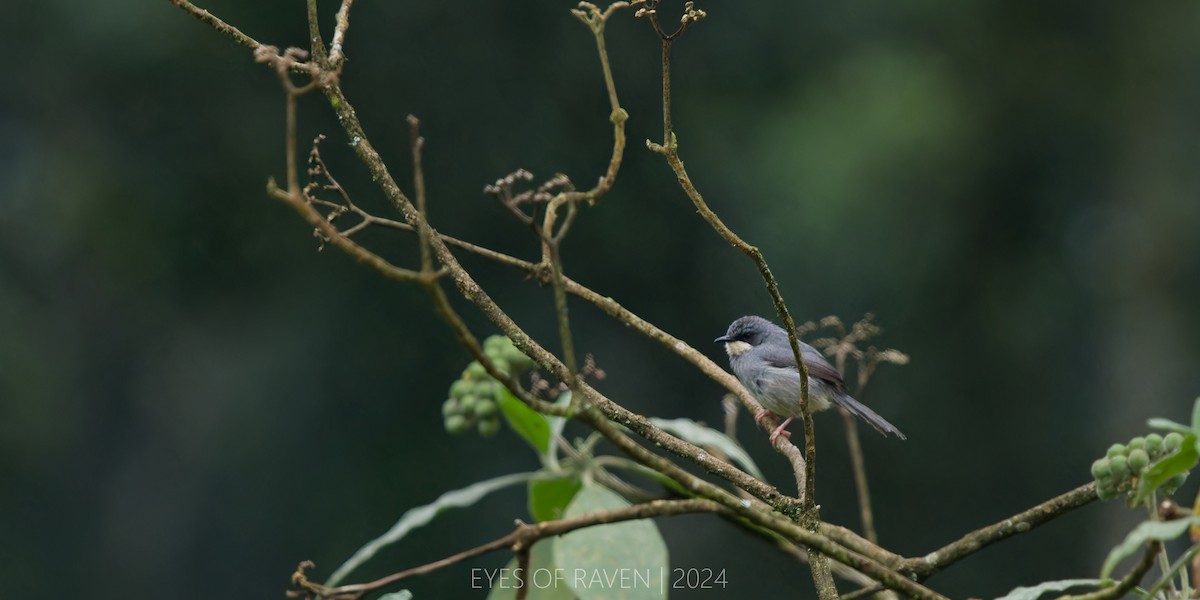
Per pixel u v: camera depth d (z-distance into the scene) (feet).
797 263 56.70
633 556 14.05
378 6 55.31
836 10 62.90
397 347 56.80
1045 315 62.75
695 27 59.93
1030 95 65.31
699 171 57.98
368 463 56.03
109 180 57.98
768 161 58.49
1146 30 65.87
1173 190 63.26
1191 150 63.87
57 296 60.13
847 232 57.52
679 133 58.03
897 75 61.67
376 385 56.59
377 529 54.65
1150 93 65.41
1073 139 65.57
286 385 57.41
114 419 60.59
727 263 56.44
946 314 59.67
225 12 55.47
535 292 55.26
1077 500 12.75
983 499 57.16
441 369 56.24
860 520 52.75
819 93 61.26
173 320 60.18
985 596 54.49
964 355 59.72
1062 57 66.18
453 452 55.06
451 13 55.83
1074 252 64.23
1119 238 64.34
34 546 58.54
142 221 58.29
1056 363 61.77
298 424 56.95
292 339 58.13
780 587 47.55
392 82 55.21
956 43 65.46
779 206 57.52
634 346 55.88
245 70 55.47
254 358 58.80
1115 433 59.77
